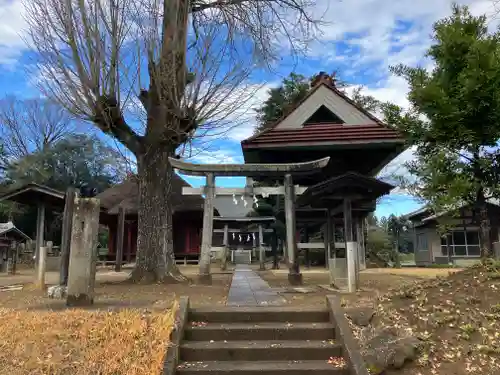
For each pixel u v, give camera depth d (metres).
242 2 13.48
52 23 10.78
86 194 7.75
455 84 9.57
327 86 16.42
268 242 29.47
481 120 9.18
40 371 4.96
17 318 6.14
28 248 31.61
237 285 11.21
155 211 12.34
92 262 7.24
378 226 41.56
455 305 6.03
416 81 9.98
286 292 9.42
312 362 5.46
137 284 11.53
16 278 15.83
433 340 5.38
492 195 9.68
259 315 6.46
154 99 11.88
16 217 36.59
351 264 9.56
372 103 27.70
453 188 8.92
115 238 30.14
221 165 12.34
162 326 5.68
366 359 5.14
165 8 11.69
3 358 5.21
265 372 5.17
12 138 37.75
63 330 5.73
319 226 21.92
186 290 9.96
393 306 6.45
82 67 10.72
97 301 7.60
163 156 12.52
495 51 9.03
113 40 10.97
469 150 9.59
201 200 28.55
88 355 5.20
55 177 33.66
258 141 15.48
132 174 16.42
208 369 5.20
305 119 16.22
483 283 6.46
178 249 29.30
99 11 10.74
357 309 6.51
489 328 5.43
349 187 10.38
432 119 9.65
